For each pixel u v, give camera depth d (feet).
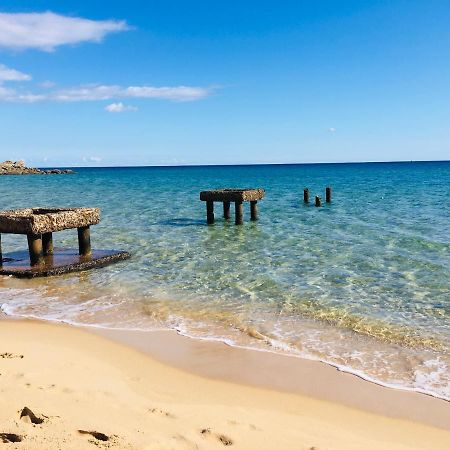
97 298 35.65
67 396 17.54
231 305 33.40
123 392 18.61
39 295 36.73
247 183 260.01
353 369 22.22
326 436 15.78
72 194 174.50
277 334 27.30
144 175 449.48
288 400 18.94
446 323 29.01
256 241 61.31
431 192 162.71
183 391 19.49
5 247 58.95
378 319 29.86
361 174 399.24
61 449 13.60
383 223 78.13
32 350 23.80
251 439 15.11
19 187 233.35
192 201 134.10
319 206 114.62
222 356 23.86
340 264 46.21
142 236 66.74
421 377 21.31
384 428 16.74
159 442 14.34
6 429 14.62
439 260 47.09
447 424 17.12
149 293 36.94
